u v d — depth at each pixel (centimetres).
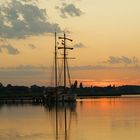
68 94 14612
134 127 6500
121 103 15675
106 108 11850
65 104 14375
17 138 5484
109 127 6544
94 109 11344
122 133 5809
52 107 12656
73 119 8100
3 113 9975
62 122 7494
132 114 9244
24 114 9544
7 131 6162
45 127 6669
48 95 15025
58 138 5456
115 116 8700
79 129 6331
